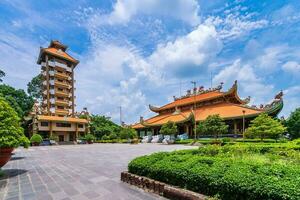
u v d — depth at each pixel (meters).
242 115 36.25
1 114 9.24
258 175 4.26
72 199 5.87
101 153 20.31
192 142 34.84
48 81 55.69
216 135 34.78
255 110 36.66
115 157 16.34
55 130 50.94
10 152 9.41
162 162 6.82
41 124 48.62
